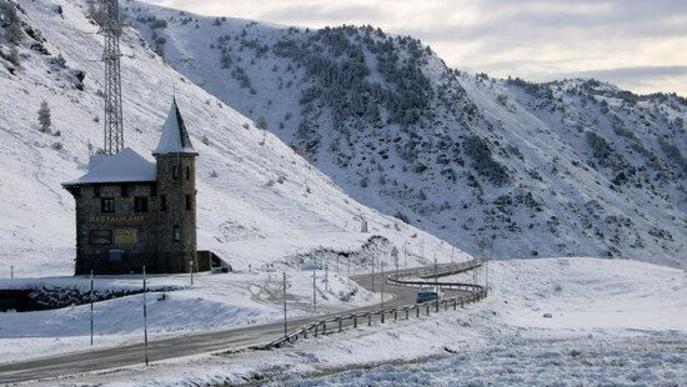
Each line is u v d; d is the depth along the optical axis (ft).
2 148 510.17
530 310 369.50
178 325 266.16
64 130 572.51
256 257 432.66
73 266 377.09
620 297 436.35
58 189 484.74
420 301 319.06
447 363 206.49
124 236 349.61
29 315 287.07
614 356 219.82
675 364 205.05
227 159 645.92
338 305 304.71
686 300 403.75
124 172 353.51
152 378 165.48
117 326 271.49
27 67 643.86
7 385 156.66
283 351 204.54
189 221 351.67
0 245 393.70
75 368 178.40
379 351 220.64
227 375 175.94
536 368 197.47
